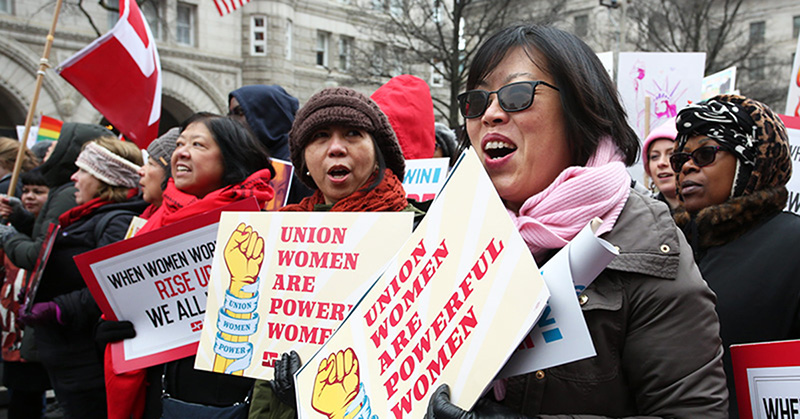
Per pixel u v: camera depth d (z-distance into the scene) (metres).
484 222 1.24
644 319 1.28
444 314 1.25
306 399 1.46
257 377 1.89
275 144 3.64
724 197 2.13
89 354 3.17
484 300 1.18
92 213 3.36
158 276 2.54
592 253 1.11
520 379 1.32
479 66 1.54
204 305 2.51
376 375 1.34
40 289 3.27
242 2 5.26
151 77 4.30
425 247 1.34
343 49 26.94
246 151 2.82
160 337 2.54
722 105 2.13
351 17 26.69
